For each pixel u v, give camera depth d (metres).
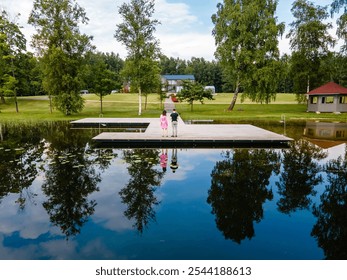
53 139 16.06
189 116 28.83
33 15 29.06
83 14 30.75
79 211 6.17
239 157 11.08
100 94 33.41
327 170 9.17
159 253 4.57
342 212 6.05
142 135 14.70
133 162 10.27
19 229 5.43
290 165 9.79
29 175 8.73
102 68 33.03
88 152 12.19
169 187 7.62
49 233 5.26
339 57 28.80
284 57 30.97
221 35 32.12
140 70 30.06
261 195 7.03
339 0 24.83
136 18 29.52
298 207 6.33
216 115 30.17
